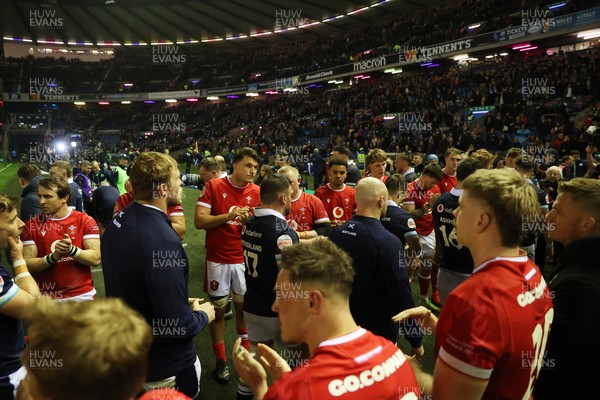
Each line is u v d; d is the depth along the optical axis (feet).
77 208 19.38
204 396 10.11
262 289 8.68
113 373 2.59
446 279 10.87
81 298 10.25
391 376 3.48
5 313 5.90
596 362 4.44
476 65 74.02
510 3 73.15
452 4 89.76
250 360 4.38
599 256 4.64
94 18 120.06
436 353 4.22
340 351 3.44
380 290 8.01
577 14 54.95
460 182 10.46
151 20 120.98
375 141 63.00
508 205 4.16
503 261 4.20
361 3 99.66
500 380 3.96
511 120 50.88
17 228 8.03
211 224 11.37
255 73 121.39
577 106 50.19
